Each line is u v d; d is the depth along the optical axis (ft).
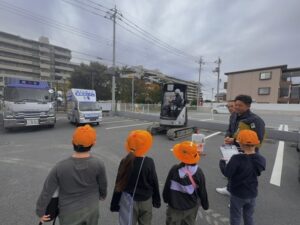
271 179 15.88
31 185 13.52
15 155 20.67
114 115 67.82
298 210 11.21
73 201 5.67
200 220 10.06
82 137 5.67
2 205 10.93
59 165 5.66
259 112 103.45
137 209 6.93
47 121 36.06
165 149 24.62
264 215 10.64
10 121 32.78
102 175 6.21
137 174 6.79
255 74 126.00
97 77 139.44
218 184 14.37
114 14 66.54
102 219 9.91
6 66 214.28
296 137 29.99
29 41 226.58
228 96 139.54
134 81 144.56
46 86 37.47
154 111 98.58
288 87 118.21
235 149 10.03
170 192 7.03
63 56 249.34
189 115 85.30
